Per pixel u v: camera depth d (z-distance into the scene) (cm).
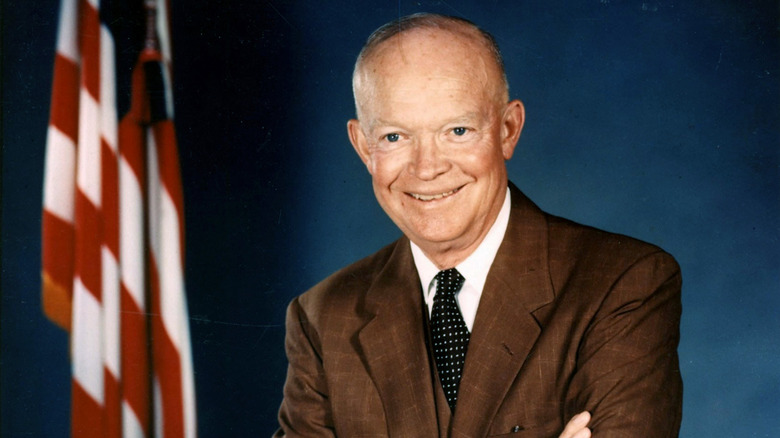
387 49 176
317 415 195
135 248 279
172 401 275
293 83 280
